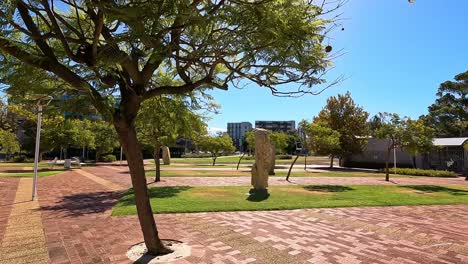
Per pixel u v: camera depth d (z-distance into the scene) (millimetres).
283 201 12094
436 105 60406
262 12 3898
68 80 4445
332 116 38375
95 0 3324
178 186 16859
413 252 6363
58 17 4426
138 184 5863
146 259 5805
